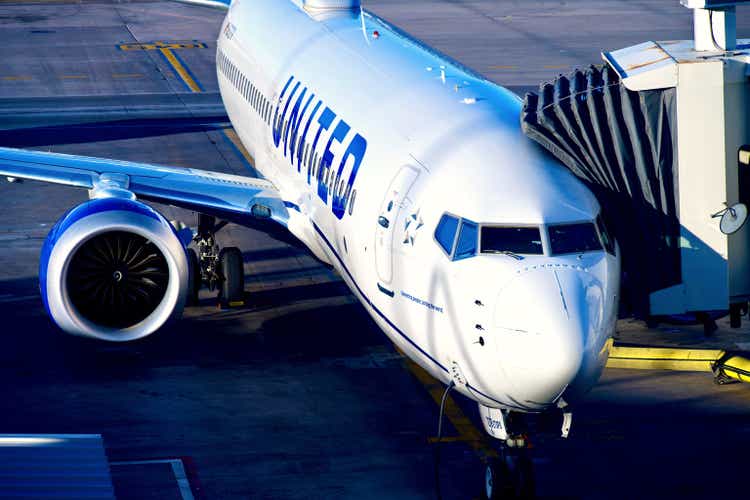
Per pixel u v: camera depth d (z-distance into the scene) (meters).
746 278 47.81
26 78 155.12
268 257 81.62
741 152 46.81
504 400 39.97
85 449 36.59
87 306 57.53
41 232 88.25
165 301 56.28
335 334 66.00
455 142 47.41
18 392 57.19
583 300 38.84
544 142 45.50
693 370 60.09
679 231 46.09
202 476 48.03
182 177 69.00
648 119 46.84
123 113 133.50
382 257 47.44
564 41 176.38
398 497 46.31
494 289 39.69
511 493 43.84
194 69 161.62
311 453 50.41
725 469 48.94
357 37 71.81
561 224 41.56
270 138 74.50
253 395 57.03
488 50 170.12
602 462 49.66
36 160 68.25
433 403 56.22
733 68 46.25
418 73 59.09
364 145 53.62
